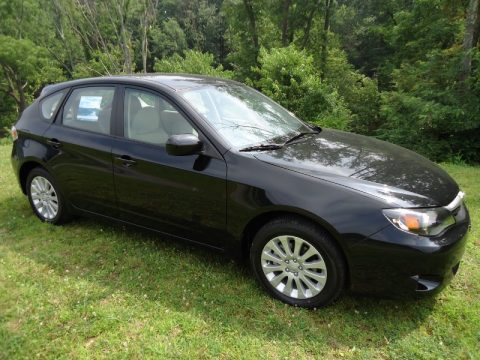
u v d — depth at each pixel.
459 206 2.81
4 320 2.74
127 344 2.51
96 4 13.39
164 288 3.08
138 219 3.50
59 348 2.48
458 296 2.93
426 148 10.95
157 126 3.32
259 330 2.62
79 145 3.70
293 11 24.14
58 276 3.26
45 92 4.26
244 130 3.27
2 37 27.20
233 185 2.87
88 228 4.16
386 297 2.57
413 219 2.46
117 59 14.10
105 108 3.65
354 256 2.52
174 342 2.52
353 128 18.84
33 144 4.09
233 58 25.59
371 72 33.03
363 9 30.95
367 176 2.76
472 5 11.00
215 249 3.15
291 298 2.84
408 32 17.31
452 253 2.51
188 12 42.16
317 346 2.49
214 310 2.80
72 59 18.20
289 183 2.71
